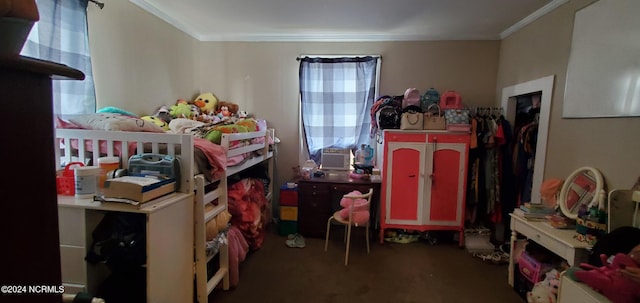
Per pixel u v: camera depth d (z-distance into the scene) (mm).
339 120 3561
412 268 2572
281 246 2973
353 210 2701
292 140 3676
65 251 1443
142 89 2691
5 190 477
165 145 1768
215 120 3049
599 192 1859
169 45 3066
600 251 1583
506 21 2900
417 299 2129
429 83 3451
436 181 3049
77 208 1411
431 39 3396
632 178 1741
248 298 2096
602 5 1925
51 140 562
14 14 506
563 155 2291
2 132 467
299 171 3516
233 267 2215
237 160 2309
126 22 2467
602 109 1929
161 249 1466
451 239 3223
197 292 1861
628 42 1749
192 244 1771
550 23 2475
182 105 3057
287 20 3023
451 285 2318
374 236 3262
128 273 1535
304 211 3191
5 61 444
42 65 507
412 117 3035
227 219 2090
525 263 2135
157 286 1443
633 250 1424
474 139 2982
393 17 2869
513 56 3043
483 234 3033
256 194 2928
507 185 3016
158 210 1423
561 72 2332
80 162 1671
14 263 498
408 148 3041
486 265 2652
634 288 1257
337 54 3535
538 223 2080
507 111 3127
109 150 1671
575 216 1970
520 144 2912
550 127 2441
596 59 1978
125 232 1436
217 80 3691
